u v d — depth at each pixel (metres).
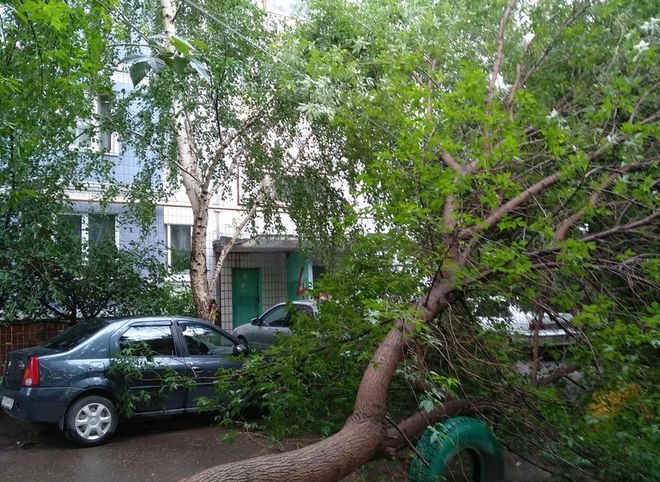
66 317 10.32
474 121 5.04
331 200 10.61
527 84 6.76
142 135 10.65
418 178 4.82
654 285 4.70
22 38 7.04
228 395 6.11
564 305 4.73
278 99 9.88
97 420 7.68
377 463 5.12
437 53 7.15
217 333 8.95
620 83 4.92
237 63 9.41
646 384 4.72
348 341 5.34
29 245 9.20
